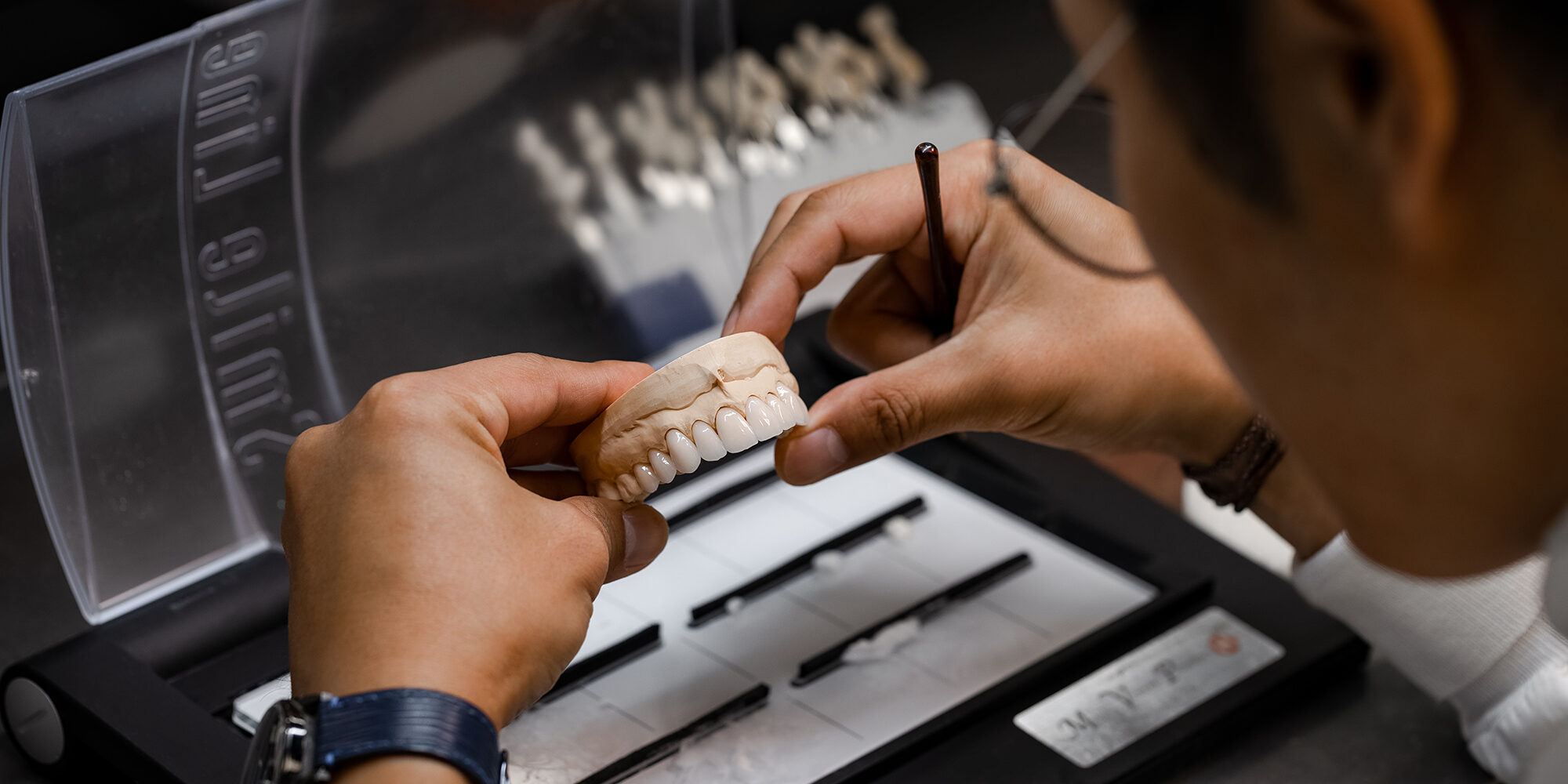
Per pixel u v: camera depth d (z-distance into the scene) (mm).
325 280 836
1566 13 506
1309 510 790
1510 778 754
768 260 780
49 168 755
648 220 926
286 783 625
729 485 850
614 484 727
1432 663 767
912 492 857
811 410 755
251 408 826
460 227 868
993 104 1071
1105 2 577
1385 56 514
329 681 642
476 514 661
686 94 919
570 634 668
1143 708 765
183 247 794
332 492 669
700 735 755
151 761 734
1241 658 782
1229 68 563
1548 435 584
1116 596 810
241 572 819
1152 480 893
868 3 1240
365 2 806
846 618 798
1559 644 750
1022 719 760
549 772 741
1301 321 587
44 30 948
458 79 845
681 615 800
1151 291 780
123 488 800
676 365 721
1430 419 588
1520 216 560
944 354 766
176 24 970
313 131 814
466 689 642
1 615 837
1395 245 569
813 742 753
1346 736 776
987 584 814
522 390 706
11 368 763
